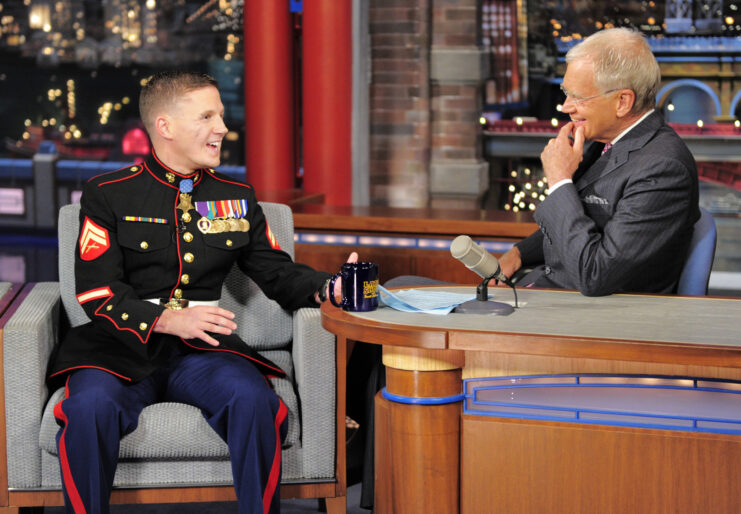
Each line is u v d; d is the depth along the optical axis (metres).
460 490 1.77
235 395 1.99
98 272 2.14
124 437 2.01
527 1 5.73
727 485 1.61
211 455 2.05
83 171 9.46
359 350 2.41
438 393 1.75
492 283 2.27
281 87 4.85
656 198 1.96
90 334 2.20
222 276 2.28
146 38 8.82
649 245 1.95
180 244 2.21
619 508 1.66
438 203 5.77
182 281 2.21
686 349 1.54
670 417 1.65
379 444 1.85
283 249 2.48
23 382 2.05
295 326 2.26
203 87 2.19
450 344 1.65
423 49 5.59
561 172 2.02
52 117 9.48
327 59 4.77
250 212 2.30
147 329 2.07
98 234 2.16
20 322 2.06
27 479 2.08
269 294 2.30
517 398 1.73
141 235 2.19
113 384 2.02
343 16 4.76
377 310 1.87
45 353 2.12
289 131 4.91
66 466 1.94
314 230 3.47
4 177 9.54
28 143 9.60
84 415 1.93
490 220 3.32
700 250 2.16
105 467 1.94
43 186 9.45
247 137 4.95
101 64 9.16
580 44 2.09
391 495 1.81
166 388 2.13
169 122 2.18
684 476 1.63
